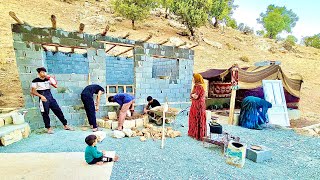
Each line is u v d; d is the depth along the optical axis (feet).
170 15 115.34
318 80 76.79
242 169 15.03
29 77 22.44
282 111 31.14
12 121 20.31
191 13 85.10
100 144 18.74
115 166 14.47
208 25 125.18
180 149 18.37
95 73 26.35
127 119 24.91
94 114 22.82
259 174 14.37
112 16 90.27
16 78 40.70
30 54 22.34
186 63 34.40
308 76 79.87
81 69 39.58
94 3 101.14
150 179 12.91
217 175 13.89
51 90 23.73
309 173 14.94
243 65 74.95
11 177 12.28
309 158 17.90
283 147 20.58
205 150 18.47
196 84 21.21
